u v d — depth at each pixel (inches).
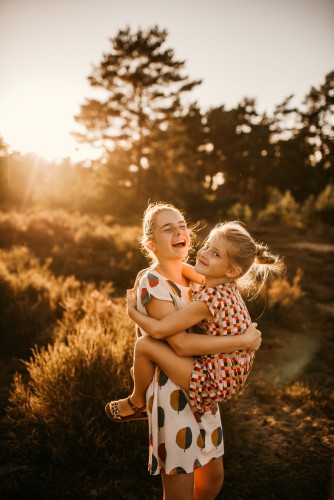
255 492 108.7
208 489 83.6
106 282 331.3
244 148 2172.7
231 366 74.2
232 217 1286.9
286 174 2193.7
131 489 104.4
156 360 74.7
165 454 74.9
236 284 81.7
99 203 1057.5
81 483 105.2
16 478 105.0
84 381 121.8
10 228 464.1
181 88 1330.0
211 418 80.4
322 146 2239.2
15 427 126.3
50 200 908.0
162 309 75.0
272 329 257.4
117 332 161.6
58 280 287.0
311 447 130.2
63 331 186.1
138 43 1259.2
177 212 83.4
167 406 75.3
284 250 648.4
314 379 184.5
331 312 316.2
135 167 1396.4
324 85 2172.7
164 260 82.1
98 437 109.8
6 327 199.8
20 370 165.0
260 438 134.1
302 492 109.1
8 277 251.9
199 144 2143.2
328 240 813.9
